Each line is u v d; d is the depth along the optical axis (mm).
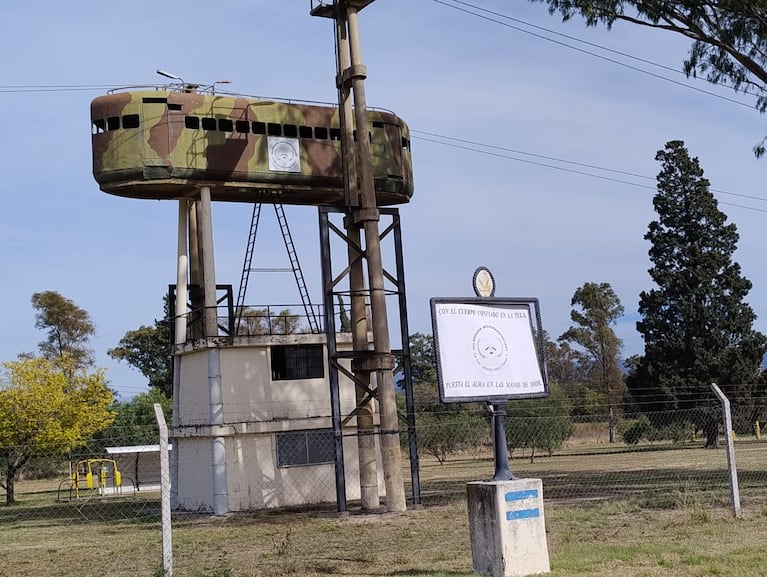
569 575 12031
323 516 25719
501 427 12828
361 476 26438
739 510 17172
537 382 13352
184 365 32500
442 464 51125
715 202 59406
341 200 33188
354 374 27250
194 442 30938
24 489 51938
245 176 30234
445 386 12602
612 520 18828
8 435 39062
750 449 47656
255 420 30094
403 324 27078
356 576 13539
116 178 29219
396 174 32250
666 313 58812
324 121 31609
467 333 12961
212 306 30141
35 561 18703
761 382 57031
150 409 64938
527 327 13539
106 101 29391
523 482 12344
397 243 27656
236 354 30297
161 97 29406
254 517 26859
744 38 24156
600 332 78500
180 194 31375
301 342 30781
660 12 24438
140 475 49781
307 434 30828
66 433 40312
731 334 58094
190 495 31000
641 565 12703
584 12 24281
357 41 26953
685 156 60062
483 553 12273
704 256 58375
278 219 33188
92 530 25422
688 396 55906
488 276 13461
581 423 68000
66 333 85125
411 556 15664
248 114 30375
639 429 57406
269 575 14148
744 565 12320
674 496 22625
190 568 15797
